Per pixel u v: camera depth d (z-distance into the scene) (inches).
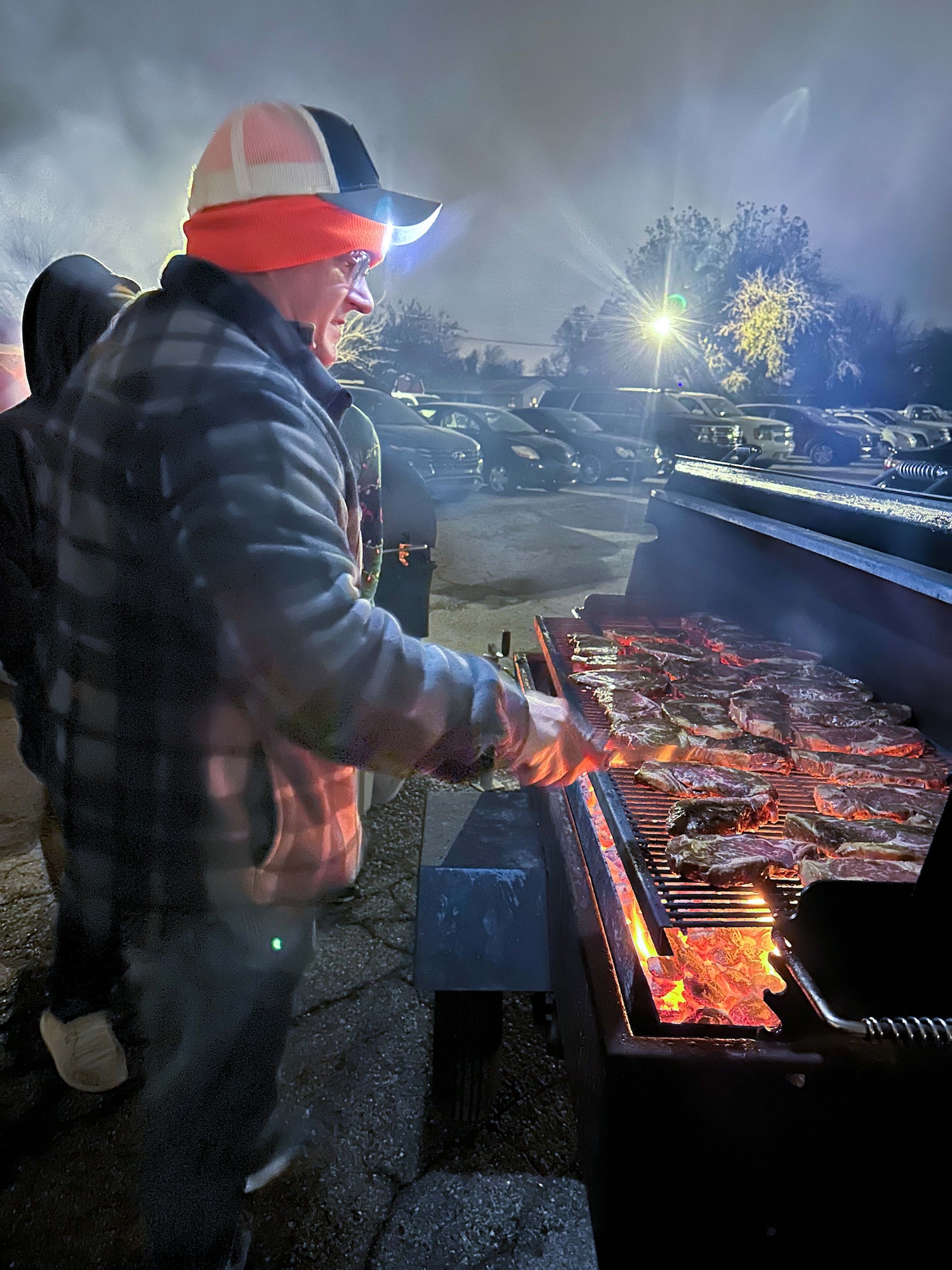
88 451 41.1
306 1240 64.7
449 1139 73.7
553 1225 66.4
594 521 407.5
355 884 112.0
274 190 41.3
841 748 77.3
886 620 87.8
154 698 43.5
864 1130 40.8
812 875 55.0
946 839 38.0
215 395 37.5
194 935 48.9
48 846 111.7
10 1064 80.2
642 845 59.6
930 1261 43.9
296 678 37.7
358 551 49.4
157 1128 52.6
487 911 66.7
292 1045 83.7
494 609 245.1
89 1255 63.4
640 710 81.3
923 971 39.7
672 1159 41.6
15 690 61.0
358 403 412.5
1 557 56.3
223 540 36.3
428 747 41.6
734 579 122.3
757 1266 44.4
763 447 636.1
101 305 63.7
